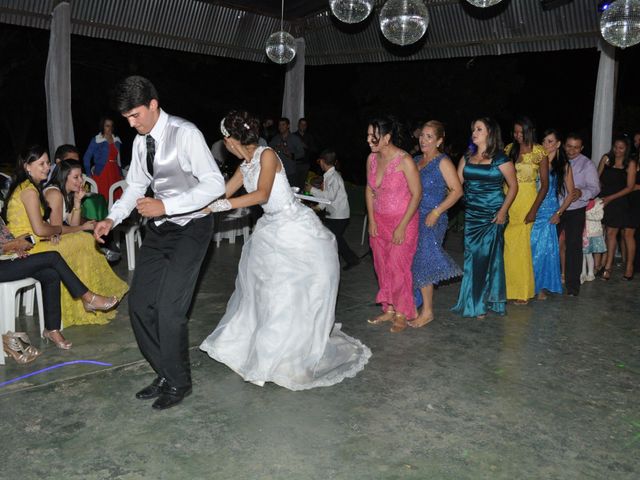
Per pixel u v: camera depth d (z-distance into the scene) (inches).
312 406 132.5
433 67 565.9
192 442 116.8
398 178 170.9
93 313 181.2
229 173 310.0
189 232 125.2
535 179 203.0
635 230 250.1
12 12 263.3
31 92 593.3
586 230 237.8
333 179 247.6
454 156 369.7
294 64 363.9
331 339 156.6
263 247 143.6
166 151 121.2
